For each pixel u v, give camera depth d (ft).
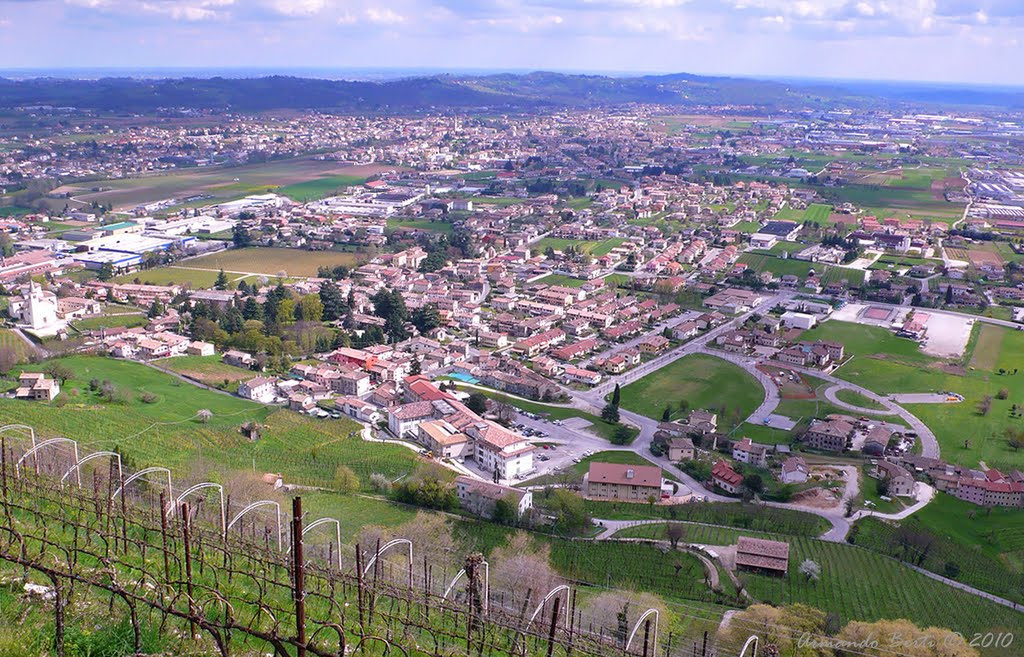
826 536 479.41
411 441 622.54
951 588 420.77
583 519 477.77
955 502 538.47
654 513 505.66
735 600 386.52
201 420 609.42
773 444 625.00
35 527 209.05
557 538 454.81
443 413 647.97
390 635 189.98
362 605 193.06
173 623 160.25
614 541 451.53
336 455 571.69
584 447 622.13
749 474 552.41
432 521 454.40
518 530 462.19
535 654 216.54
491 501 480.64
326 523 418.31
